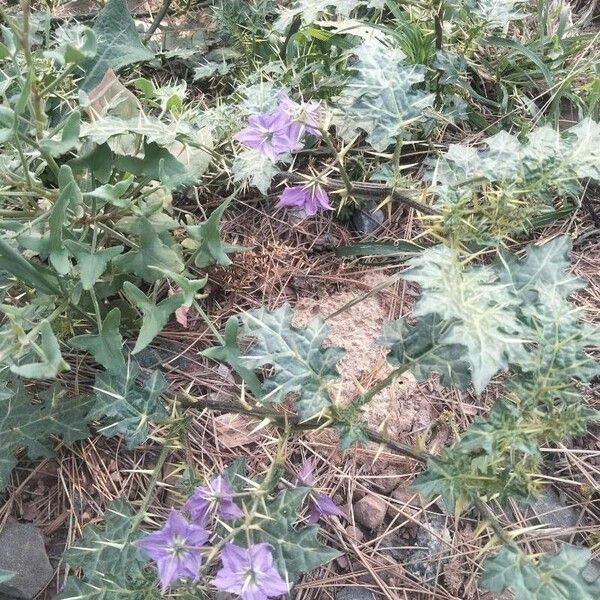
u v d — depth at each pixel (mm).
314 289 332
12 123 222
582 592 192
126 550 240
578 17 450
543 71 372
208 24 425
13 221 246
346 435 226
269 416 246
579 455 285
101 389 250
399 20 363
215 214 262
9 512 272
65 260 230
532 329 215
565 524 272
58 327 278
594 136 248
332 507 248
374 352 310
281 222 349
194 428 291
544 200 249
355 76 349
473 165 269
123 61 309
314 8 356
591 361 208
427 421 293
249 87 352
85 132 255
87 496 278
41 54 317
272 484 230
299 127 271
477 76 407
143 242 263
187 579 227
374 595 259
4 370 262
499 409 209
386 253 323
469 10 372
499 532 214
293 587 257
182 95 328
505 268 239
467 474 212
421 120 326
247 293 330
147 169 266
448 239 246
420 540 269
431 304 201
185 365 309
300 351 234
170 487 275
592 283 331
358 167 351
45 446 273
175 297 251
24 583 258
